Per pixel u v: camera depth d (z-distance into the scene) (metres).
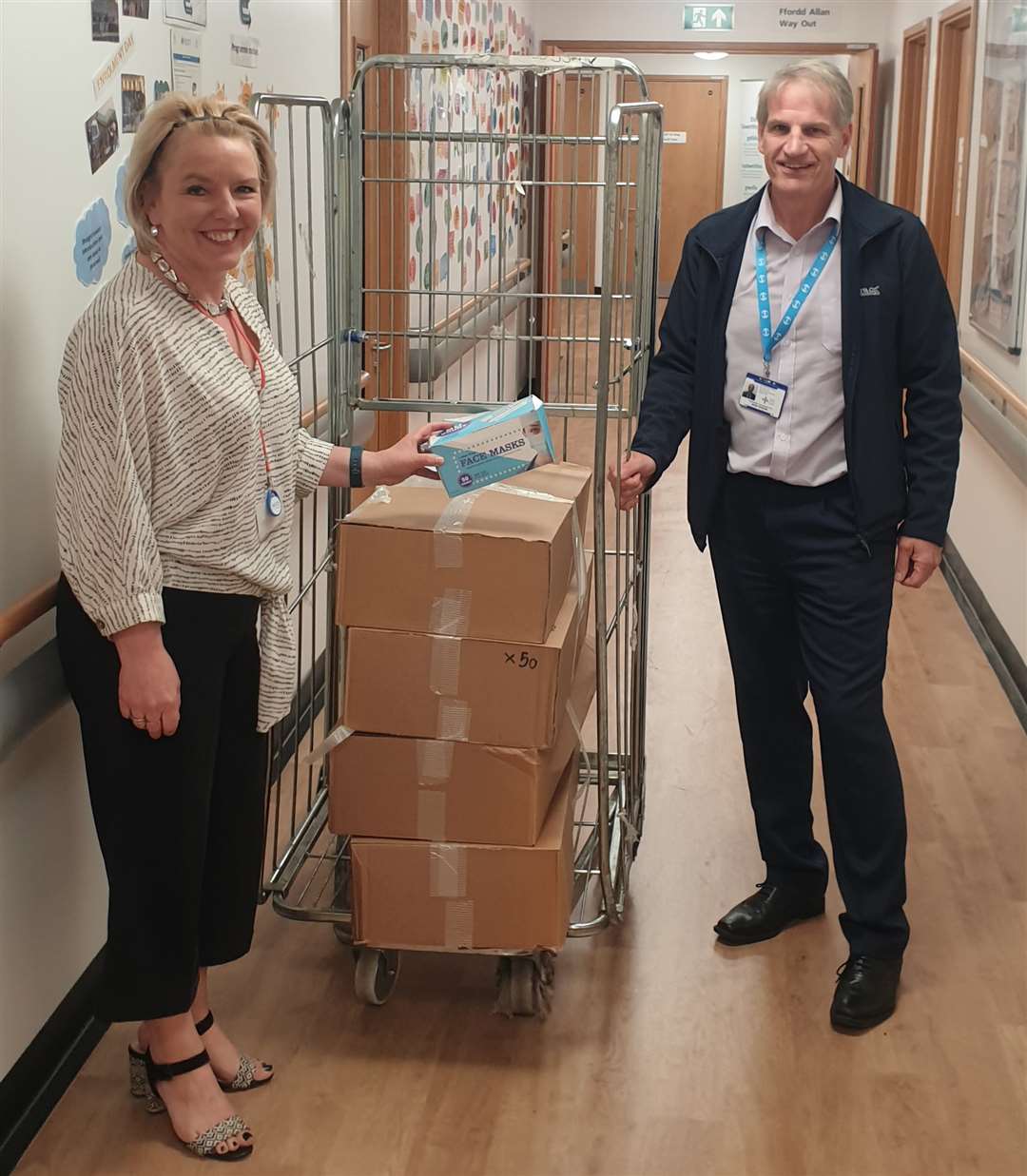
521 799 2.36
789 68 2.46
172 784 2.09
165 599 2.04
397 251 4.61
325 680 2.88
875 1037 2.58
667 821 3.47
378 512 2.35
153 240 2.00
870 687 2.61
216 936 2.33
